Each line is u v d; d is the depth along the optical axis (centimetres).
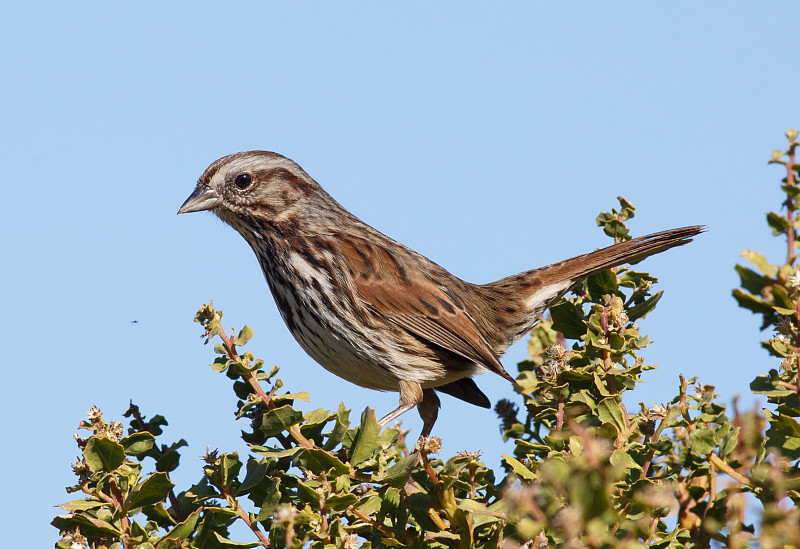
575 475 463
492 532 757
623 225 1112
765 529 529
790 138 755
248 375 853
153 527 779
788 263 670
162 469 858
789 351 698
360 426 776
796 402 721
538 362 1152
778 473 635
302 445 831
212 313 852
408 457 750
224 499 807
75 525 754
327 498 717
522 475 710
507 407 1070
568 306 1006
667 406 756
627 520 664
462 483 768
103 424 788
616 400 831
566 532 464
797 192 710
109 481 771
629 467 723
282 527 726
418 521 776
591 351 925
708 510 692
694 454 705
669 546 703
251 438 921
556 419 924
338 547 695
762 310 651
